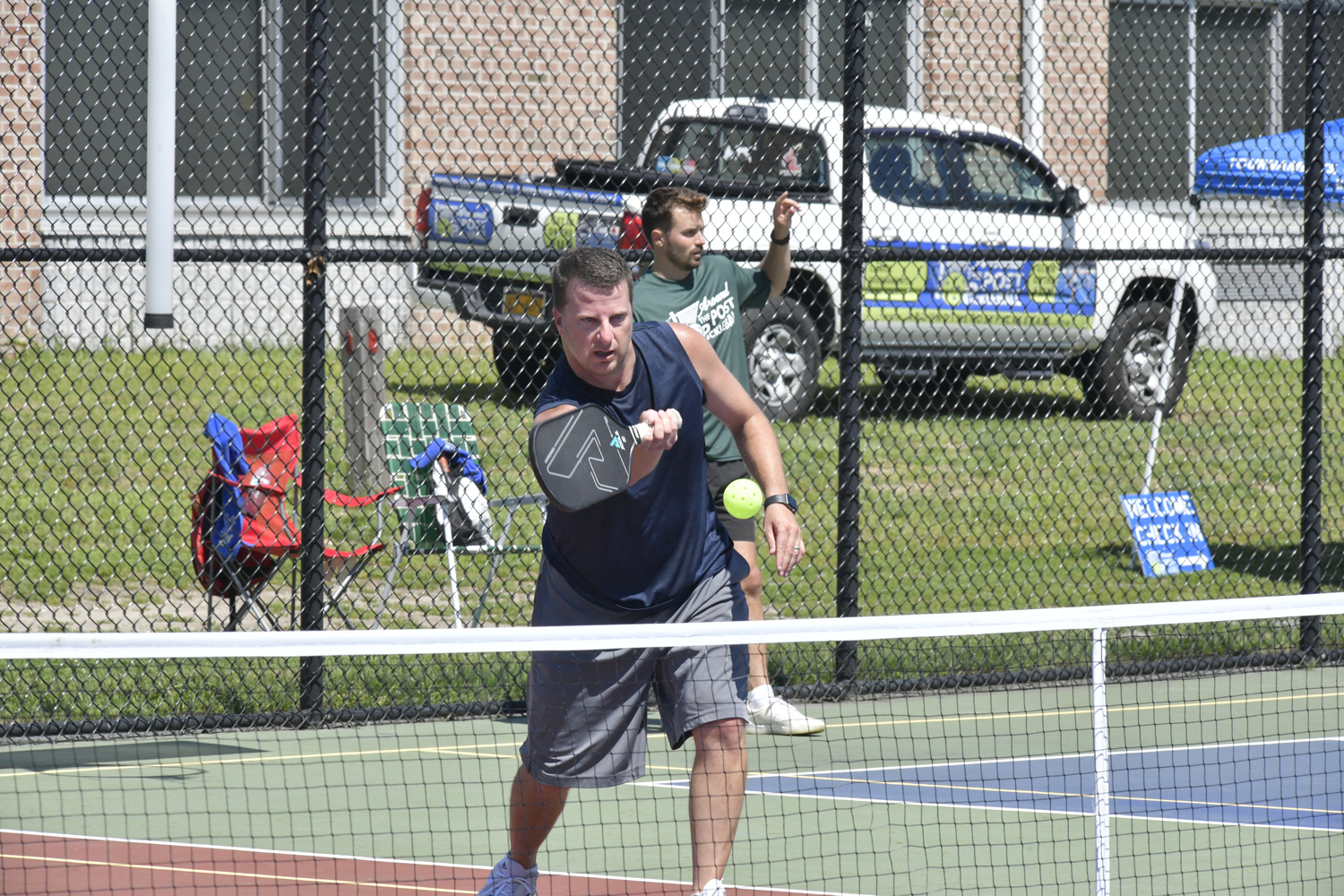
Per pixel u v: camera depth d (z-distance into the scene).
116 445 34.97
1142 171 50.12
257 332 44.84
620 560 13.09
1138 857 15.99
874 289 39.09
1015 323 40.41
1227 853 16.17
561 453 12.41
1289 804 18.00
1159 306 41.81
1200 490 37.12
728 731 13.10
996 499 34.06
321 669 20.67
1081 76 49.59
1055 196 41.16
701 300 19.92
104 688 20.70
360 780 18.36
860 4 22.20
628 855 15.84
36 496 31.08
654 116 37.19
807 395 39.00
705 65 42.22
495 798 17.72
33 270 41.56
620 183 35.81
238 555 22.64
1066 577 29.58
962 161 40.31
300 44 45.41
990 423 42.44
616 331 12.58
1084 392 40.91
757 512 14.75
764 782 18.59
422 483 24.89
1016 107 48.56
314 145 20.28
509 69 47.75
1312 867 15.68
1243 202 42.50
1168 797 18.30
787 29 40.94
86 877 14.56
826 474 36.03
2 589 26.00
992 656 23.97
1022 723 21.58
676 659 13.23
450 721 21.25
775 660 23.05
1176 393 42.59
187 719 20.16
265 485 22.28
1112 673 24.02
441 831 16.33
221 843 15.70
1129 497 29.09
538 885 14.88
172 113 18.70
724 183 33.78
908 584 28.64
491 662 22.64
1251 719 21.97
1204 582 29.50
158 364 41.41
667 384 13.11
